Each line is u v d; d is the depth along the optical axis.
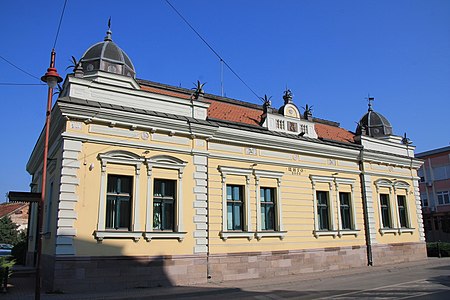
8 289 15.66
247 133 20.64
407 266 24.17
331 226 23.77
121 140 16.66
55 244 14.81
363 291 14.82
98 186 15.88
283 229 21.38
